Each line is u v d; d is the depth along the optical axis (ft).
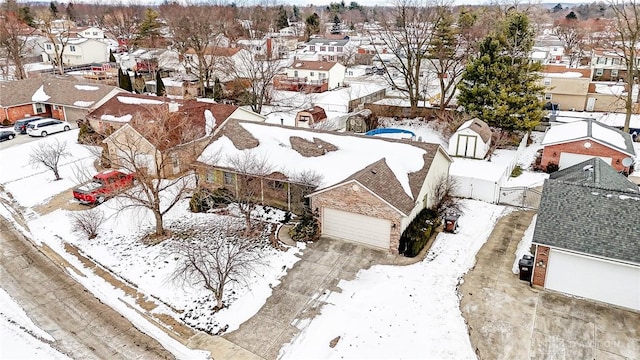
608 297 61.52
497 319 58.75
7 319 59.16
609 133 114.11
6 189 100.12
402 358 52.49
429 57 151.94
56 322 59.16
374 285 65.67
